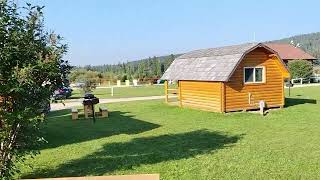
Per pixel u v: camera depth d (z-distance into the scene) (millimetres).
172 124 18609
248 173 9656
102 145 13969
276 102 24125
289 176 9320
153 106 26656
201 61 25234
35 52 8102
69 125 19656
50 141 15172
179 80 25656
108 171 10266
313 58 57969
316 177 9203
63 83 8633
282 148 12469
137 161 11234
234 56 22578
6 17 7777
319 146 12648
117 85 62312
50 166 11047
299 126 16891
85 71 70688
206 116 20984
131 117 21844
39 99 8188
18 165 10719
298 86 45625
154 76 78188
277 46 58812
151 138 15086
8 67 7863
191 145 13398
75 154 12594
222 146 13055
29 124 7961
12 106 7961
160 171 10062
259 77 23609
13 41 7883
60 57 8234
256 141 13773
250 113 21875
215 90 22750
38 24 8281
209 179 9266
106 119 21516
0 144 7926
